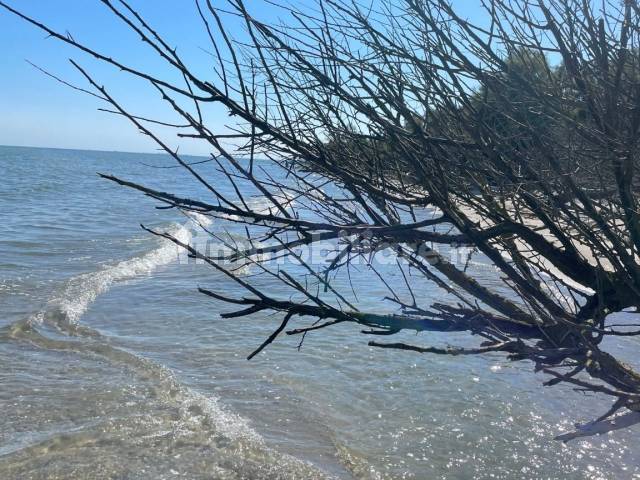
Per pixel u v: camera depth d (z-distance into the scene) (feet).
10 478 18.20
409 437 21.91
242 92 5.88
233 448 20.57
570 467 19.90
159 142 5.84
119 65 5.40
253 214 6.24
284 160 7.23
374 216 7.60
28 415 22.54
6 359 29.07
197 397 24.67
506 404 24.50
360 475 19.40
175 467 19.26
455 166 7.11
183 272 52.21
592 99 6.65
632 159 6.66
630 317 35.60
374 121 6.61
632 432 21.93
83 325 35.65
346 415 23.68
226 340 32.89
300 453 20.63
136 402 24.14
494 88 6.56
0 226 77.87
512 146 7.12
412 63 6.76
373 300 39.14
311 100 6.95
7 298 41.27
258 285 44.60
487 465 20.12
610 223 7.57
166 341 32.91
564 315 7.41
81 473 18.60
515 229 7.38
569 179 6.73
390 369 28.22
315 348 31.07
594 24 6.42
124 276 50.34
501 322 7.63
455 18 6.61
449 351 6.51
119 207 113.60
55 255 59.82
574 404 24.45
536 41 6.66
